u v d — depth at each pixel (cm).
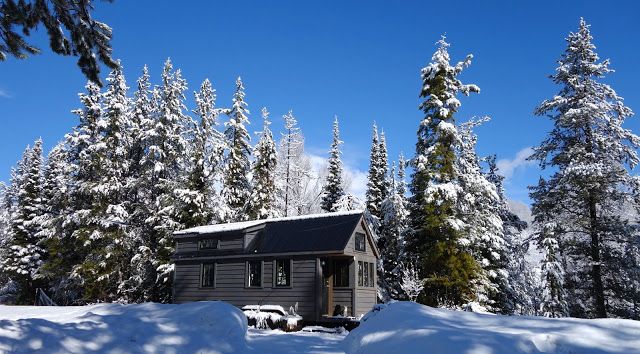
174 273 2531
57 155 4012
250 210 3516
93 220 3033
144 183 3291
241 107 3734
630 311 2306
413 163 2562
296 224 2359
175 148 3403
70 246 3300
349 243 2133
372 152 3922
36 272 3456
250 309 1888
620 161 2419
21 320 774
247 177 3581
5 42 721
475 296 2355
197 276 2452
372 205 3759
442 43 2591
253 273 2272
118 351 772
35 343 709
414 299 2464
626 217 2405
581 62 2505
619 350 652
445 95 2494
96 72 792
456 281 2319
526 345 667
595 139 2402
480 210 2791
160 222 3139
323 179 5822
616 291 2380
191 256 2472
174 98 3378
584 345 671
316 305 2025
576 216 2472
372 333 885
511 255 2988
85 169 3238
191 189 3114
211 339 920
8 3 686
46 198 3894
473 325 844
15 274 3656
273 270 2181
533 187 2691
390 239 3369
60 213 3375
